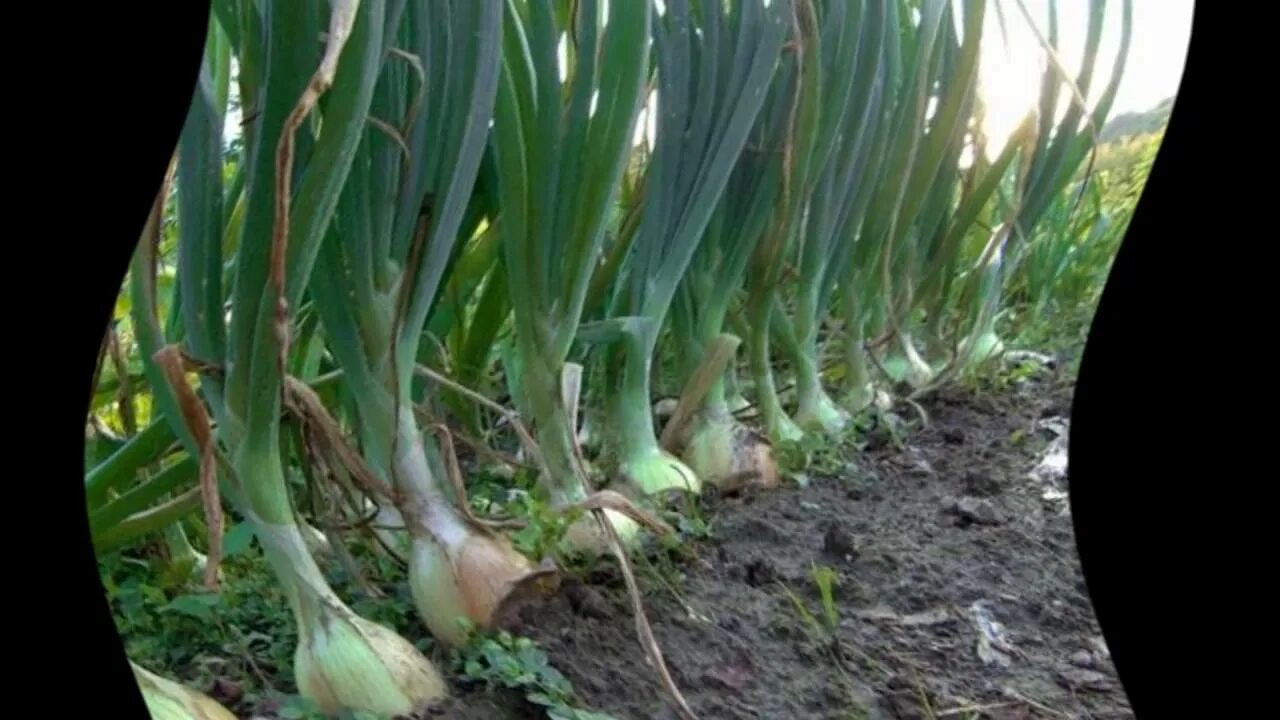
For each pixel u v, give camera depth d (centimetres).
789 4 128
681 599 107
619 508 99
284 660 90
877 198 179
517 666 85
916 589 115
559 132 110
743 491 145
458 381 134
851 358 187
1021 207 193
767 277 156
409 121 92
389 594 105
